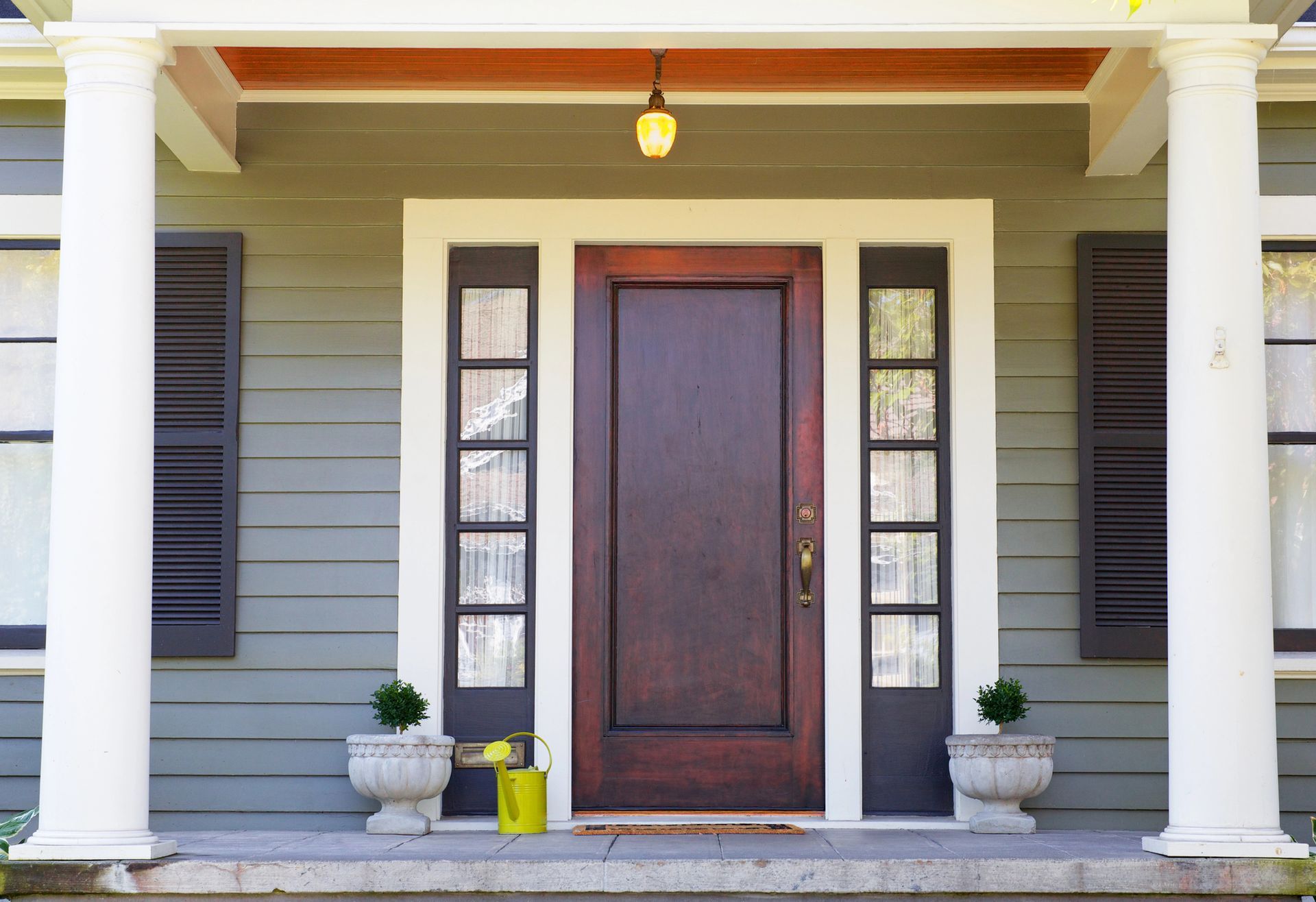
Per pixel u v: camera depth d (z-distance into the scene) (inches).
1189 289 157.5
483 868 151.9
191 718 199.0
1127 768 198.1
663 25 157.8
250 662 199.9
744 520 205.3
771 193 206.2
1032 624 200.2
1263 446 155.7
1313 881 147.8
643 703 202.8
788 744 201.6
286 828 197.0
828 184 206.2
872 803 199.8
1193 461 155.5
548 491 202.8
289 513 202.2
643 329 207.9
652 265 207.8
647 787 201.3
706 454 206.1
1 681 200.4
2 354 206.5
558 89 205.9
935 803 200.1
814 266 207.8
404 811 188.5
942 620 202.8
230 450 202.1
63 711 152.6
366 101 207.3
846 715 199.0
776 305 208.5
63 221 159.8
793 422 205.3
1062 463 202.4
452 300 207.8
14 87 205.2
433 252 205.3
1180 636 154.9
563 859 153.6
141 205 159.8
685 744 201.8
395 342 204.4
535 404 205.8
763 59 194.9
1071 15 157.9
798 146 206.7
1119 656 198.7
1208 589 153.4
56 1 168.1
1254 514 154.3
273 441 203.3
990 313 204.2
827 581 201.3
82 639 153.3
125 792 153.5
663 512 205.3
